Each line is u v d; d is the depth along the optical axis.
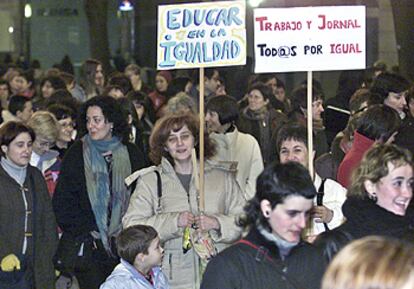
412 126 9.91
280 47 8.33
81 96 18.16
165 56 8.70
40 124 10.23
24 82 18.89
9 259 8.82
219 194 8.17
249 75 18.70
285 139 8.08
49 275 9.18
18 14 31.48
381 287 3.19
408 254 3.26
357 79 13.82
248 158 10.29
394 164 5.98
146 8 31.69
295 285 5.61
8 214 8.92
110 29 32.81
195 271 8.07
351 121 9.00
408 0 19.06
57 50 32.59
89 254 9.30
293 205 5.52
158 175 8.20
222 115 10.27
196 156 8.34
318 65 8.30
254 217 5.67
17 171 8.99
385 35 22.55
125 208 9.43
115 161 9.44
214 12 8.60
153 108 16.98
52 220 9.20
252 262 5.63
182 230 8.02
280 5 21.16
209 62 8.60
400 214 6.02
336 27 8.34
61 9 32.53
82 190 9.34
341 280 3.25
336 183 7.99
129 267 7.89
